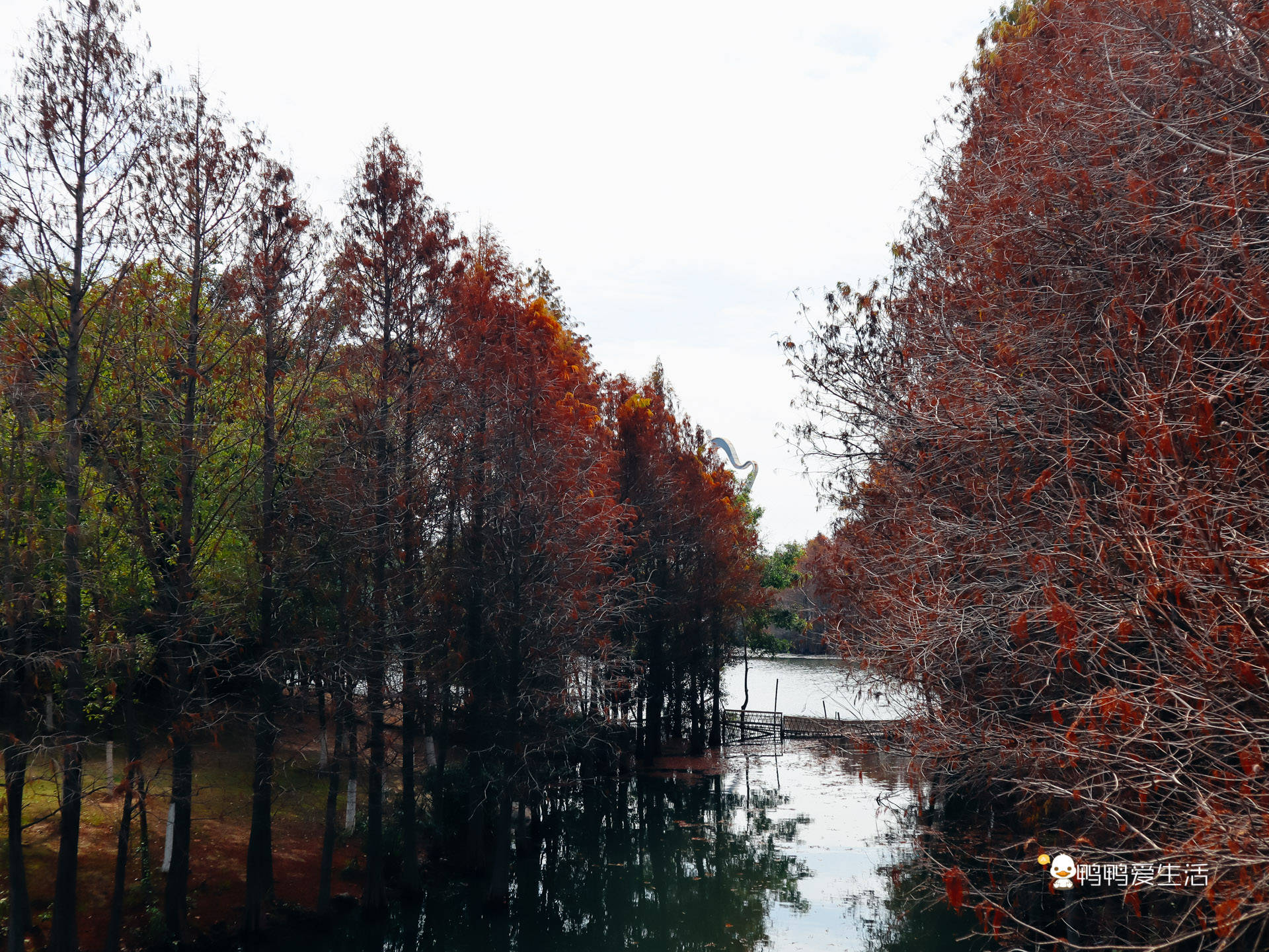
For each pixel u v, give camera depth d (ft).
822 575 59.93
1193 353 22.48
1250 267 21.93
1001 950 29.89
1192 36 27.25
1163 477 21.42
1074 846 25.40
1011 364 31.22
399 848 81.46
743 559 157.99
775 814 111.34
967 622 29.91
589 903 78.54
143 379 60.29
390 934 67.67
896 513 42.63
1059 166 30.76
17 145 53.88
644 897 80.07
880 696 38.45
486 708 76.43
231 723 77.20
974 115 51.08
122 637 58.80
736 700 223.92
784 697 230.68
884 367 55.16
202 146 62.28
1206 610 20.18
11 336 54.90
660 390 141.38
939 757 31.83
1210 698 19.45
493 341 79.15
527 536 76.54
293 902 68.80
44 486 59.06
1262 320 20.47
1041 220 31.24
